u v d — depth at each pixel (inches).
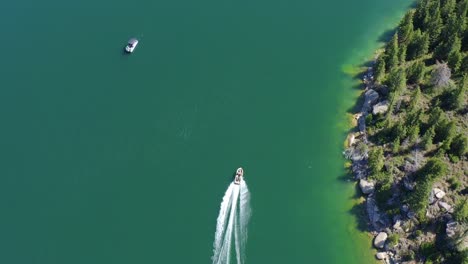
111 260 5231.3
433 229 5044.3
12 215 5551.2
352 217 5457.7
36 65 6943.9
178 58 7007.9
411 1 7696.9
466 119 5659.5
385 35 7244.1
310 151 6018.7
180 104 6471.5
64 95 6599.4
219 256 5251.0
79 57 7042.3
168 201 5625.0
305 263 5201.8
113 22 7500.0
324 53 7057.1
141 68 6894.7
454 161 5319.9
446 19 6752.0
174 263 5201.8
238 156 5984.3
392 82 5994.1
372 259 5162.4
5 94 6609.3
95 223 5482.3
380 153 5374.0
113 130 6235.2
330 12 7608.3
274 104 6471.5
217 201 5625.0
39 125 6299.2
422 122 5664.4
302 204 5600.4
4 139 6166.3
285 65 6914.4
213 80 6732.3
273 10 7652.6
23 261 5236.2
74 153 6033.5
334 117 6314.0
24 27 7450.8
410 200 5093.5
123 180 5802.2
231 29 7396.7
